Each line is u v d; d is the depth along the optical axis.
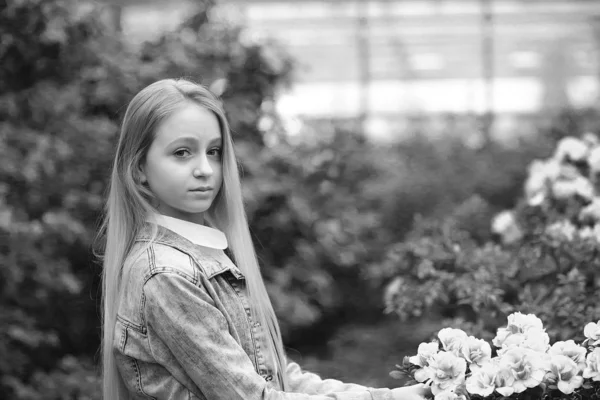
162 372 2.29
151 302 2.23
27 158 6.00
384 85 13.27
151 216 2.40
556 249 3.95
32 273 5.78
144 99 2.41
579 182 4.50
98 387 5.46
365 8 12.93
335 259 7.88
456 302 4.35
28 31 6.58
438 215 9.26
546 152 10.30
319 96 13.09
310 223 7.36
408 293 4.20
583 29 13.00
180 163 2.36
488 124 12.16
